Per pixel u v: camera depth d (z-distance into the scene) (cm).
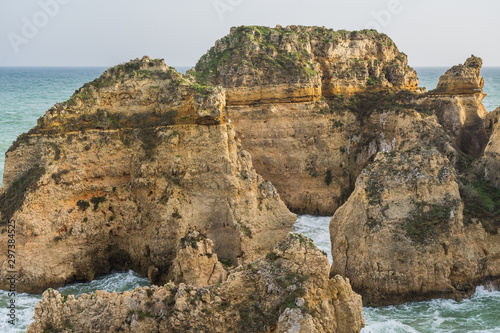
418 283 3731
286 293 2430
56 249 4003
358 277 3806
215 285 2570
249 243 4162
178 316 2489
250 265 2564
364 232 3825
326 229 5412
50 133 4178
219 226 4212
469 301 3741
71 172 4156
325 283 2466
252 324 2444
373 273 3753
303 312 2339
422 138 5547
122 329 2534
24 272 3862
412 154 4000
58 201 4078
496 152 4453
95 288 3975
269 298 2459
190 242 3509
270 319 2423
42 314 2525
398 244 3759
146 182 4222
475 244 3900
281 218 4366
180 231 4056
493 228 3956
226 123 4403
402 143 5631
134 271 4288
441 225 3825
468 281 3825
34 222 3919
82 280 4116
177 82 4453
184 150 4281
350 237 3906
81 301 2572
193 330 2473
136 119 4444
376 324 3369
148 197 4234
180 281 3484
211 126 4297
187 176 4212
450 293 3762
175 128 4322
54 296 2559
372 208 3853
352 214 3934
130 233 4278
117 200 4297
